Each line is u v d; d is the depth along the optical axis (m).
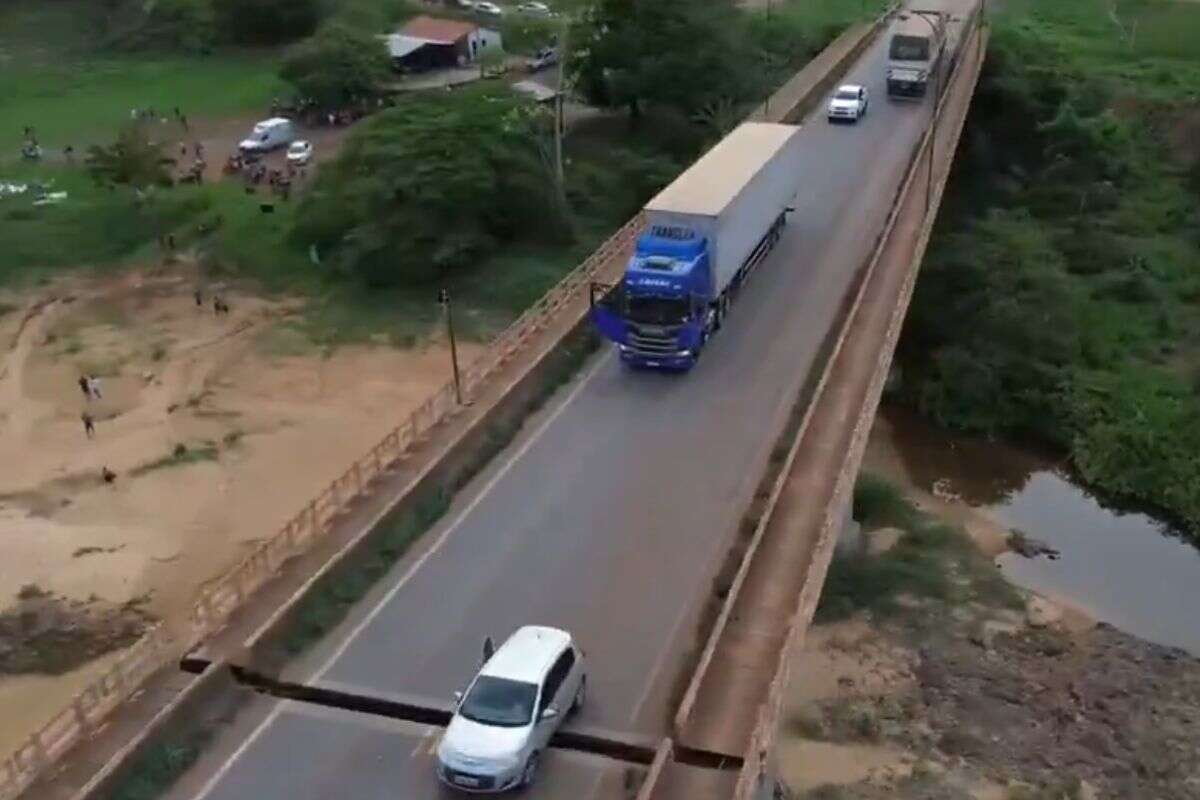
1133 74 98.06
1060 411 54.97
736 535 29.67
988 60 82.06
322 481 47.94
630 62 79.19
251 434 51.56
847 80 72.25
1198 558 46.94
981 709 36.34
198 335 60.66
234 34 117.38
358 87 93.62
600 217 70.06
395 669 25.31
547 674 22.67
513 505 31.52
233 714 24.06
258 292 64.88
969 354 57.28
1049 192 77.94
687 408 36.47
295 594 26.70
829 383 36.91
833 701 36.22
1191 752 35.22
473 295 62.66
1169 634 41.72
